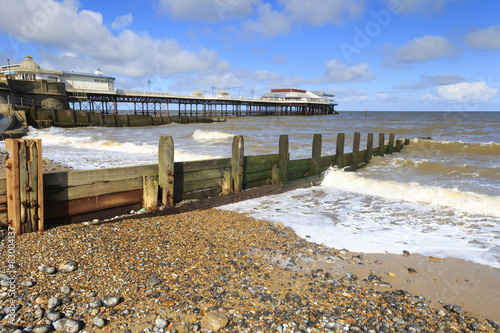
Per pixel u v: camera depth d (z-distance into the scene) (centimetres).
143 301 401
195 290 437
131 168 694
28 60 5816
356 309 416
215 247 591
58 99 4775
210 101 8956
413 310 426
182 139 3059
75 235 537
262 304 416
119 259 494
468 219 827
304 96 12825
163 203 746
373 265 564
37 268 435
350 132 3653
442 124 5097
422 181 1237
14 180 498
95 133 3691
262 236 671
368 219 823
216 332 354
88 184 628
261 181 1038
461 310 428
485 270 550
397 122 6116
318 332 364
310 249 618
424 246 654
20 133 2861
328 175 1234
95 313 367
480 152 2011
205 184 861
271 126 4997
